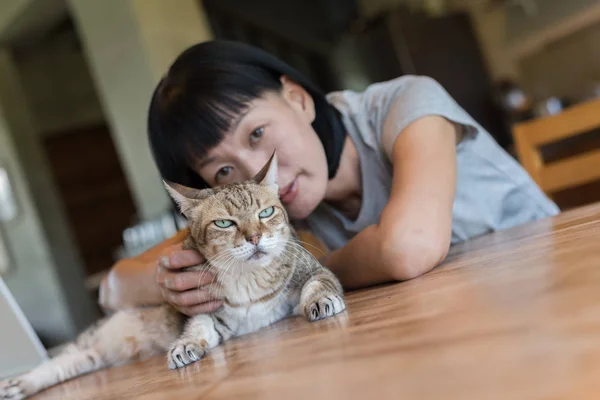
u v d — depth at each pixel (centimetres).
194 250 137
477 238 155
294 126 147
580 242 88
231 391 67
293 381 62
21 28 522
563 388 38
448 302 76
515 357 47
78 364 159
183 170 159
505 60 655
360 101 166
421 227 119
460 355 52
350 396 50
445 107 145
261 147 145
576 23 588
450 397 43
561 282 66
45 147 659
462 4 634
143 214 409
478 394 42
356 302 112
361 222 164
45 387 153
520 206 169
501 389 41
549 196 219
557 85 642
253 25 529
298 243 146
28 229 552
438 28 579
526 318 57
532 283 71
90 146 677
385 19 552
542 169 217
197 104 142
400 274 119
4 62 557
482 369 47
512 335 53
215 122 142
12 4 486
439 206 124
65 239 573
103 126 679
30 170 555
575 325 50
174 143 152
